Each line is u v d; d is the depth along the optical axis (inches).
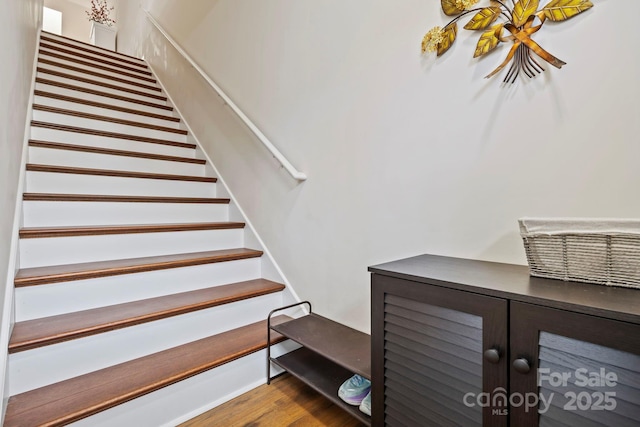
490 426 30.8
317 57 71.0
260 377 65.6
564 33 38.6
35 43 107.3
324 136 69.8
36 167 76.2
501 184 44.1
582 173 37.6
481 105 45.7
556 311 26.6
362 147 62.1
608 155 35.9
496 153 44.4
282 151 81.1
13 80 59.0
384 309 40.0
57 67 126.8
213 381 58.6
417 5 53.1
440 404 34.7
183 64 132.6
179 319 63.9
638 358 23.0
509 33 42.8
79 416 44.4
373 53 59.7
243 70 95.4
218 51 108.3
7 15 53.3
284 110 80.3
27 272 58.9
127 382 51.6
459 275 36.5
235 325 72.4
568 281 32.7
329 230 69.2
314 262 72.9
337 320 68.0
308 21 73.2
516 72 42.3
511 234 43.3
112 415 47.7
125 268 64.8
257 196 90.2
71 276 58.9
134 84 149.3
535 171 41.1
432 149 51.4
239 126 97.3
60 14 237.9
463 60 47.5
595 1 36.4
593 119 36.7
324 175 70.1
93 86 129.3
